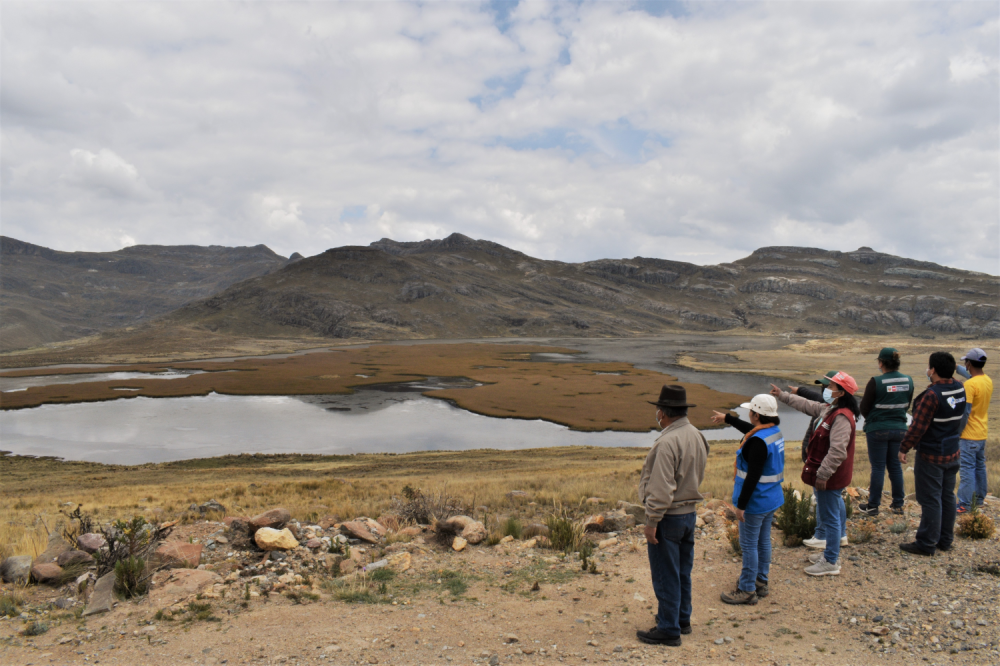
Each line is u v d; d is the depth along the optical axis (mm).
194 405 68875
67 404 71375
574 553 8281
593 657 4793
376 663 4723
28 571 6934
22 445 47156
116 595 6449
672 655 4801
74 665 4730
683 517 5047
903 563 6609
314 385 86062
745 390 79812
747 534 5945
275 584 6848
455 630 5480
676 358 141750
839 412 6242
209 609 6051
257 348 194375
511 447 45688
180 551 7684
